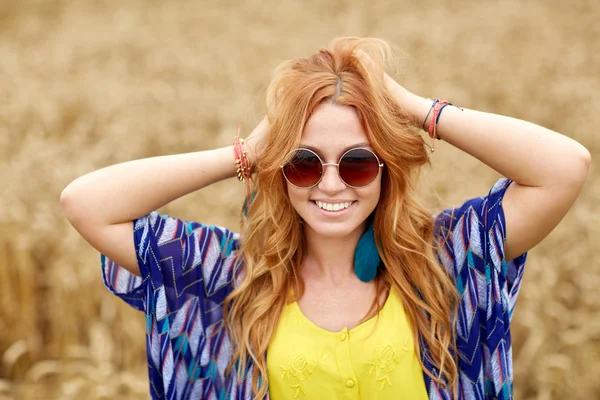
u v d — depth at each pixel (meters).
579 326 4.66
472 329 2.15
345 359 2.13
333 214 2.09
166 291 2.20
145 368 4.69
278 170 2.12
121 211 2.16
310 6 19.36
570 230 5.50
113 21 17.44
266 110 2.16
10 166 6.77
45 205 5.55
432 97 9.60
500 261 2.09
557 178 2.01
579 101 9.74
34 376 4.55
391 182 2.14
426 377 2.19
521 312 4.70
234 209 5.80
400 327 2.18
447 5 18.69
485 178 6.67
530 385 4.41
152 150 8.12
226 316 2.28
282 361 2.17
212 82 11.32
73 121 9.49
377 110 2.03
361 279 2.24
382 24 16.05
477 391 2.17
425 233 2.25
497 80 10.80
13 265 4.91
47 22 18.23
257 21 17.36
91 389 4.26
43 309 5.00
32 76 11.92
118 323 4.79
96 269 4.91
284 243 2.23
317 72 2.06
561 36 14.55
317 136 2.05
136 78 11.67
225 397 2.29
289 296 2.25
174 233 2.20
